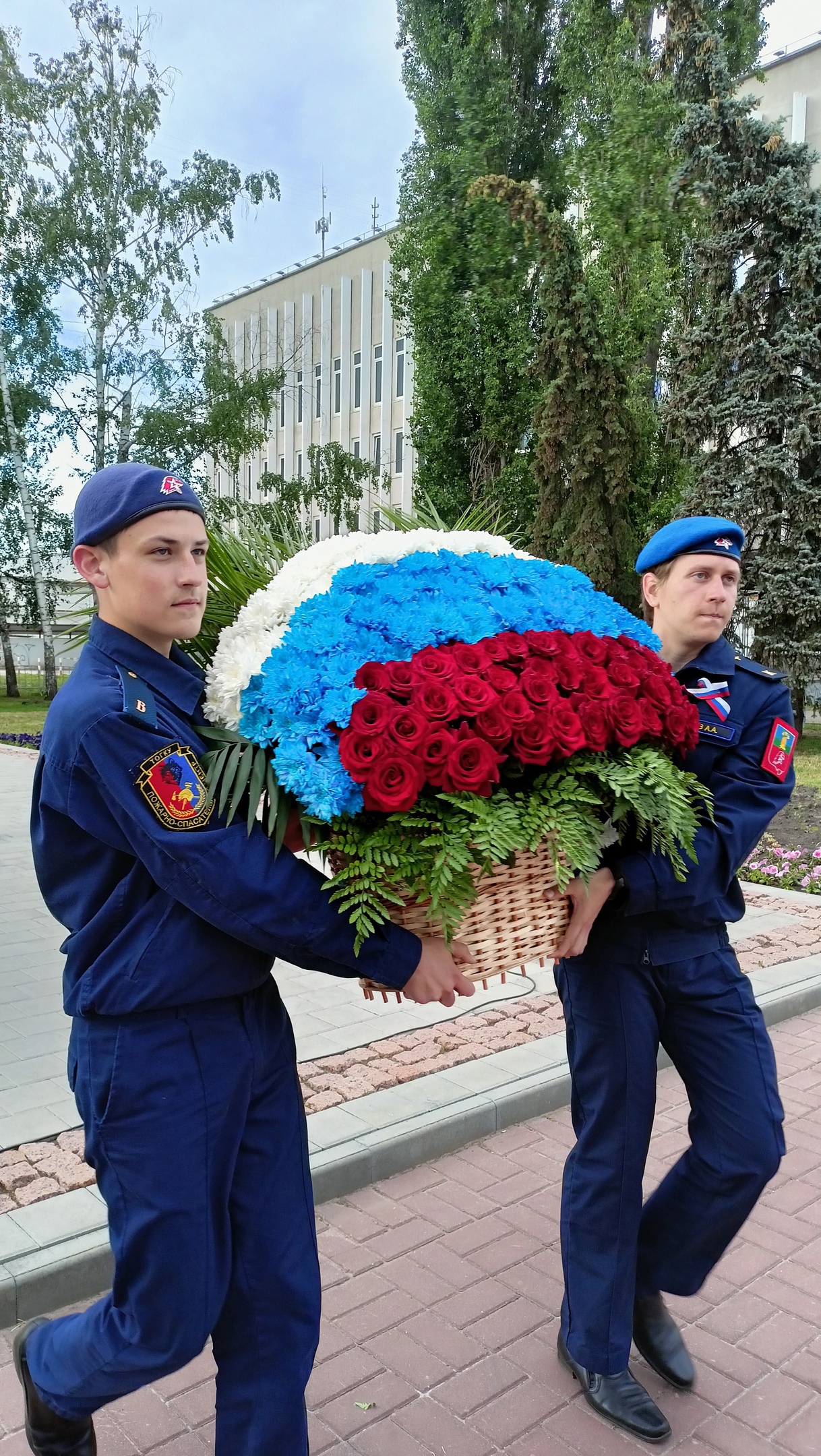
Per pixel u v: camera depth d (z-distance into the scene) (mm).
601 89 15719
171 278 21484
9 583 26453
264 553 2219
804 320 15258
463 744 1512
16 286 20750
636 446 15289
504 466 17969
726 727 2131
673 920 2100
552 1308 2643
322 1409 2270
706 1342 2553
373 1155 3244
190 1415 2268
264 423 25672
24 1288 2510
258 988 1699
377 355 32250
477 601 1880
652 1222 2273
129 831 1534
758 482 15484
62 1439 1861
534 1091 3715
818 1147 3592
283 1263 1657
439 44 17375
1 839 8570
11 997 4652
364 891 1507
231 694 1659
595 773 1712
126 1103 1561
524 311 16875
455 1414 2264
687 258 16016
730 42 17500
